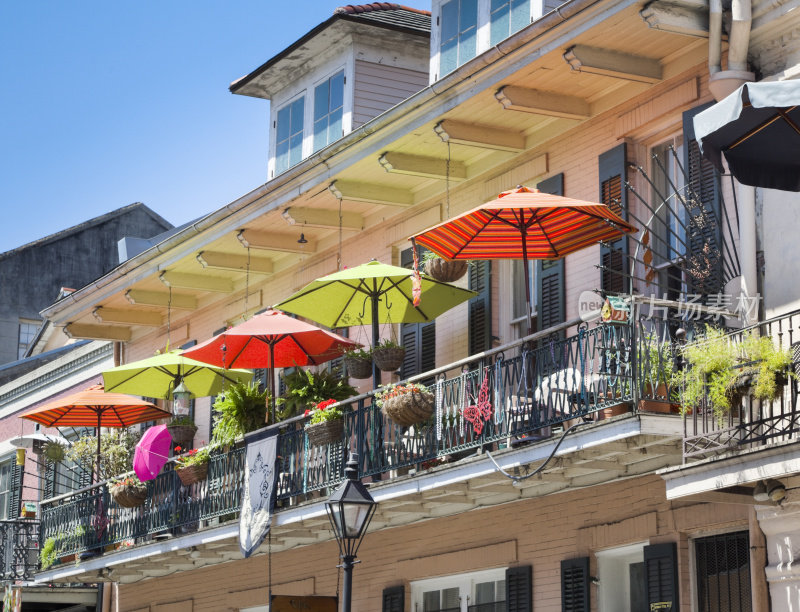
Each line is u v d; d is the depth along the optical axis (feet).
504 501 48.26
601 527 44.34
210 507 58.13
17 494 94.12
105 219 135.23
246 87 71.77
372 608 54.75
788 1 39.22
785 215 39.17
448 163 52.90
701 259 41.27
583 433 39.09
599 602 44.45
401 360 52.95
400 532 54.13
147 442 62.54
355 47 65.67
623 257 46.34
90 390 71.00
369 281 54.19
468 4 57.26
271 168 71.00
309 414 52.19
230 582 65.00
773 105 30.37
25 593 77.87
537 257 47.29
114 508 65.98
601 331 39.47
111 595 78.54
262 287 69.62
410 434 47.75
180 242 66.69
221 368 64.23
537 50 45.11
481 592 50.21
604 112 48.34
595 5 42.32
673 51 45.14
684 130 44.09
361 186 56.90
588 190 48.67
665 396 38.01
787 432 34.09
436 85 48.52
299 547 60.08
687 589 41.04
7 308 129.08
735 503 37.91
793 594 37.06
